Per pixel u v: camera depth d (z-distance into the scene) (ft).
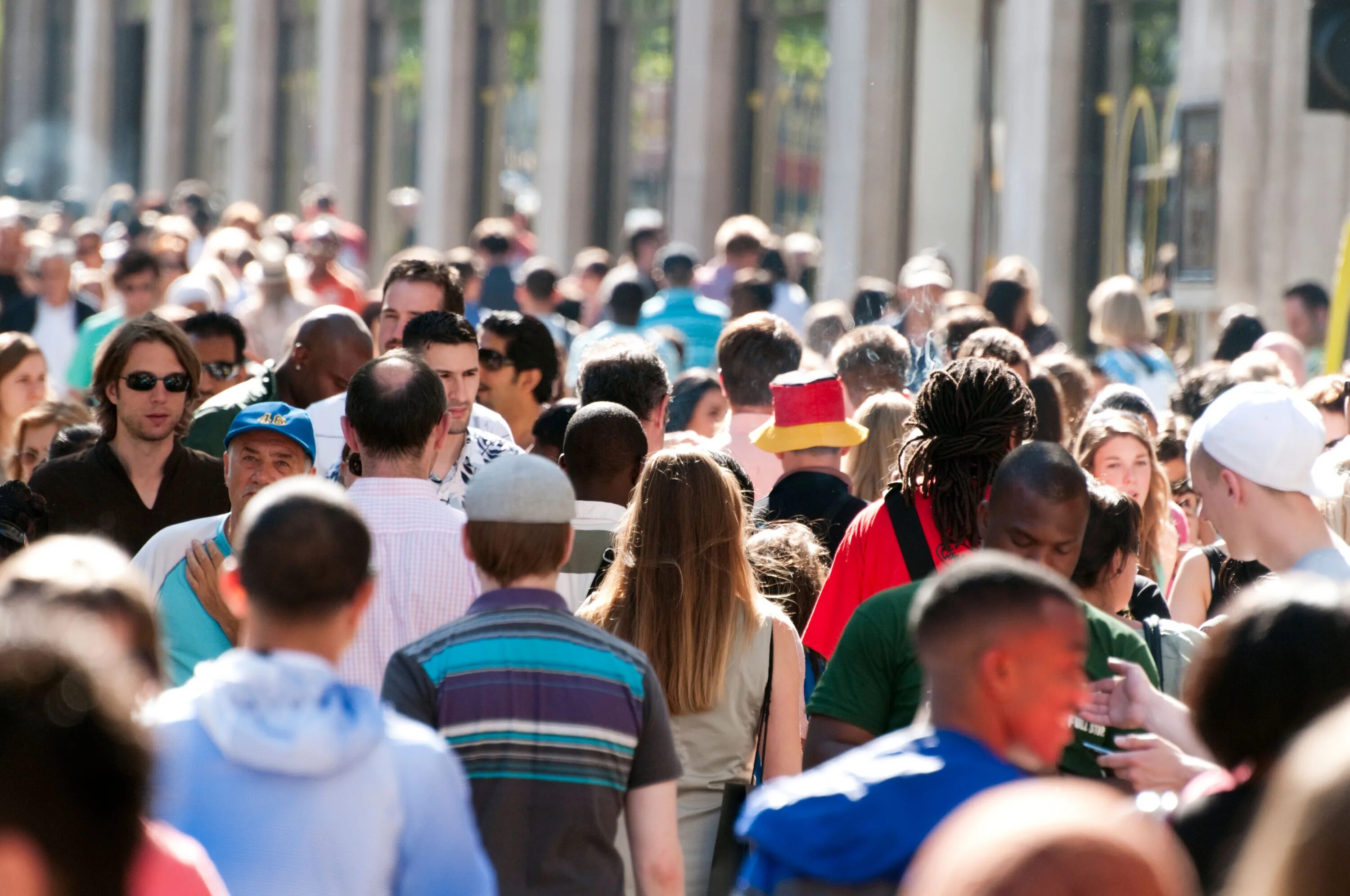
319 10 296.10
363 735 34.17
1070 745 41.29
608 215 247.29
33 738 19.84
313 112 302.04
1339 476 58.95
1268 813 16.57
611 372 70.03
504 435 75.77
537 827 40.75
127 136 349.20
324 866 33.63
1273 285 148.87
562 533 42.73
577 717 41.22
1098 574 48.34
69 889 19.99
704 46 224.74
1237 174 149.89
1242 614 30.60
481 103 267.39
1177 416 87.61
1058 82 177.88
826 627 53.52
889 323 129.39
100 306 173.47
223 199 322.96
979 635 31.50
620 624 49.96
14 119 376.07
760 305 133.49
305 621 35.12
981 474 52.16
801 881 31.68
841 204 198.39
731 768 50.24
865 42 196.03
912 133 195.83
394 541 49.34
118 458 67.41
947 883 17.90
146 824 21.27
